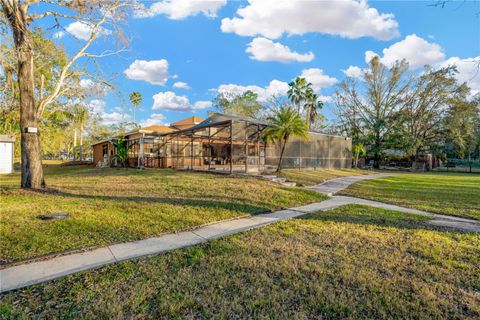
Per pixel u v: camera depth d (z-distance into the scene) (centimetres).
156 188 920
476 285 303
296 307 252
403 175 2238
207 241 439
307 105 3553
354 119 3462
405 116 3108
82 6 823
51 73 1192
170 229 496
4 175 1728
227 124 1526
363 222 583
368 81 3356
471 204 832
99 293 272
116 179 1166
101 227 485
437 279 315
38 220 509
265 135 1612
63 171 1931
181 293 274
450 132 2942
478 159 3728
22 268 325
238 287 288
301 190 988
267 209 694
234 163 1906
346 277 314
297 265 346
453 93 2939
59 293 271
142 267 334
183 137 1942
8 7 732
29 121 833
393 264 355
